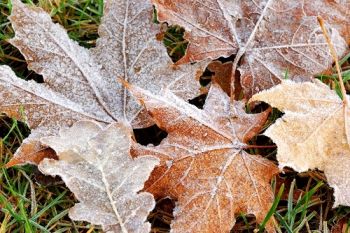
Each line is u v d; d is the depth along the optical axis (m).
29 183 0.55
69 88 0.55
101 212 0.50
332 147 0.53
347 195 0.52
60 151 0.51
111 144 0.51
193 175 0.52
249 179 0.52
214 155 0.52
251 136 0.53
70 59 0.56
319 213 0.55
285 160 0.52
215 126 0.53
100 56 0.56
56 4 0.62
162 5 0.56
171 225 0.50
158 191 0.52
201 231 0.50
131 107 0.55
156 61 0.56
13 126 0.55
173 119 0.53
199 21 0.57
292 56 0.57
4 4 0.61
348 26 0.59
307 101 0.53
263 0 0.59
